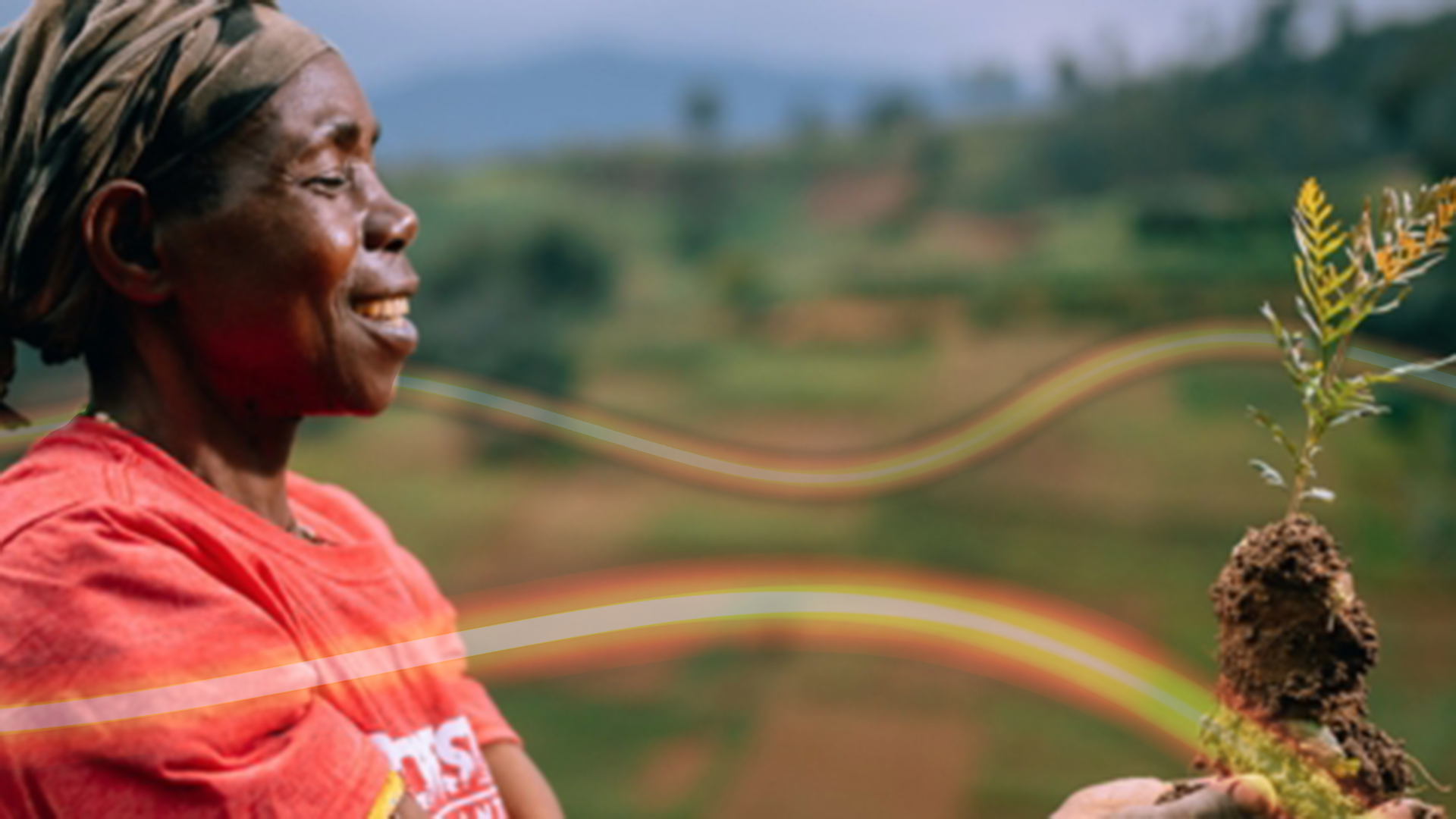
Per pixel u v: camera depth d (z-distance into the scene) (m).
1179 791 1.00
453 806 1.11
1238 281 27.22
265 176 1.00
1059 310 28.41
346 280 1.04
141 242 1.01
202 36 1.00
